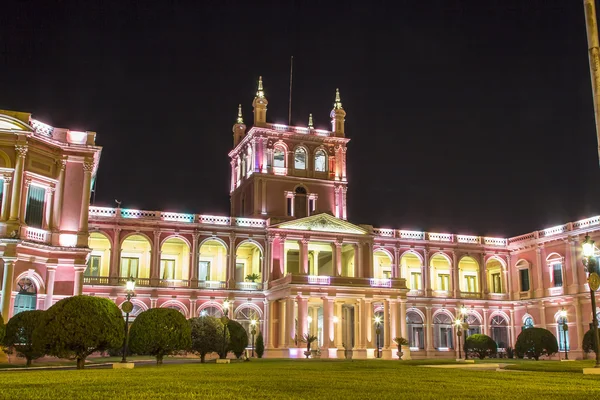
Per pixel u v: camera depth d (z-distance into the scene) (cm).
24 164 4406
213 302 6681
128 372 2308
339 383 1650
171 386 1507
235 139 8300
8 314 4131
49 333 2802
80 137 4862
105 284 6328
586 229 6688
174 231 6706
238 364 3531
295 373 2247
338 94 7875
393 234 7569
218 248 7106
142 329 3400
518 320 7662
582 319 6631
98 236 6619
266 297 6781
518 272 7744
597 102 2448
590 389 1482
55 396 1216
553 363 3591
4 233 4247
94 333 2833
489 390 1442
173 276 6944
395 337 6406
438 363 3931
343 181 7544
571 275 6856
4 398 1154
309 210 7350
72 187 4725
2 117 4366
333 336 6184
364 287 6375
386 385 1588
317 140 7562
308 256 7275
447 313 7575
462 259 7988
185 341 3497
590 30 2514
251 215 7200
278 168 7325
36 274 4406
